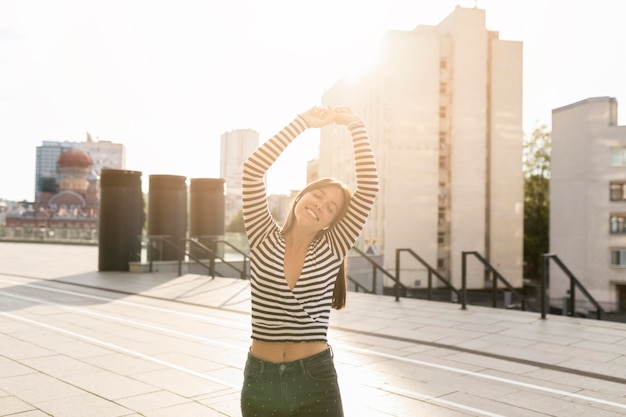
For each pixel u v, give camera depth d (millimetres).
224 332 8312
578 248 48094
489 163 54781
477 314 10062
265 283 2059
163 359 6562
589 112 47281
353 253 21984
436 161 53312
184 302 11367
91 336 7895
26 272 17594
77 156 142375
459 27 53531
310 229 2084
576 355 6801
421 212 52781
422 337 7938
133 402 4941
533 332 8320
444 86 54406
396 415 4668
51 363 6312
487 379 5828
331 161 72375
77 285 14438
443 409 4836
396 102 52688
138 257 18484
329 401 2086
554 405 4984
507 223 54469
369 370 6180
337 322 9211
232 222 105438
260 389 2072
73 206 139000
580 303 46375
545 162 60656
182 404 4902
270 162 2164
